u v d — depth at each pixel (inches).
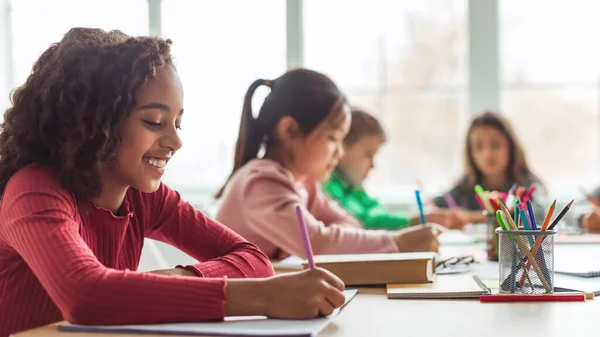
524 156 118.3
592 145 125.2
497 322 35.0
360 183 105.8
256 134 70.2
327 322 33.5
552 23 125.4
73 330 32.2
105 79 37.7
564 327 33.8
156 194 48.7
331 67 130.2
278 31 130.6
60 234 34.7
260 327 32.2
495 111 120.6
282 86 68.4
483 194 64.4
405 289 43.6
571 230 89.3
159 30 132.6
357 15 129.3
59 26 136.3
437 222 100.6
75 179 38.2
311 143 67.6
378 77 129.6
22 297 39.9
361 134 104.1
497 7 126.7
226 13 131.4
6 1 137.7
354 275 46.8
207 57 132.0
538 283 42.0
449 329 33.5
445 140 129.5
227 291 34.1
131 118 38.3
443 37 128.4
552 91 126.0
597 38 123.6
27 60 137.6
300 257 60.6
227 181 70.6
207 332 31.1
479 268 56.6
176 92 39.5
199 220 49.5
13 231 35.7
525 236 42.0
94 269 33.3
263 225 62.4
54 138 38.7
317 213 84.7
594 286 44.9
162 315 33.1
